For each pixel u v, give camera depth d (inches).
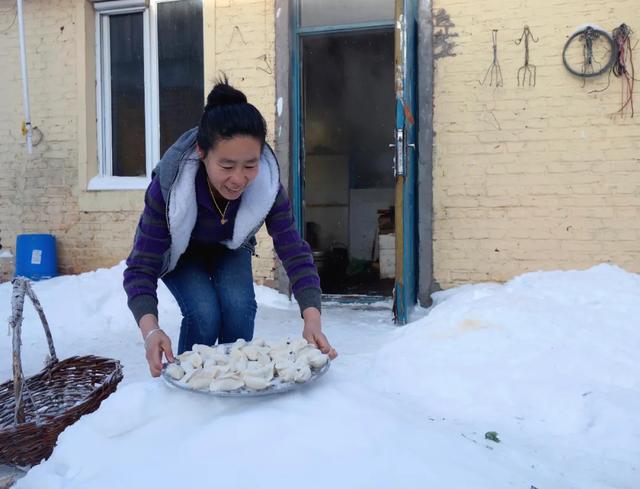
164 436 63.2
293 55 209.8
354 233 333.7
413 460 56.8
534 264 186.9
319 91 355.9
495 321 123.6
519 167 187.0
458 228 192.2
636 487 70.6
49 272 225.9
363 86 353.7
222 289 89.4
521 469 67.6
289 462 55.5
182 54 227.8
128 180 230.7
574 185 183.0
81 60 228.5
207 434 59.9
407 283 172.2
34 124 234.2
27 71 234.1
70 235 231.5
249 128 67.7
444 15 190.4
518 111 186.4
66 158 231.5
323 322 179.8
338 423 60.8
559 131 183.5
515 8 185.2
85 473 61.8
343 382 75.0
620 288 154.9
